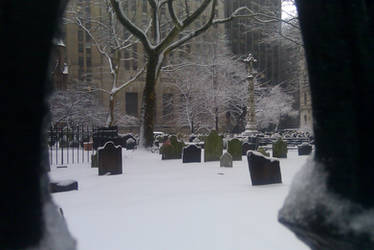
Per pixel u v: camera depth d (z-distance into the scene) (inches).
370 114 57.3
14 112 40.6
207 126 1764.3
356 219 54.0
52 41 43.4
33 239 42.6
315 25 58.7
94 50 2159.2
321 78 59.2
